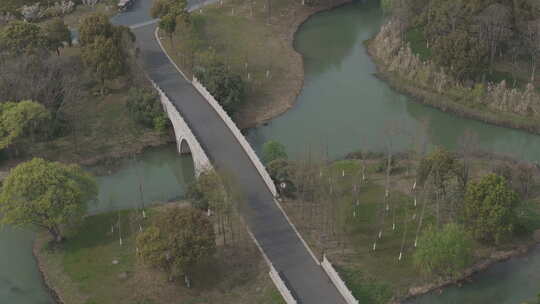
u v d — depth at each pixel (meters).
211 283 130.50
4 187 138.38
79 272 136.25
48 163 143.25
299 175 152.88
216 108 179.25
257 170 157.62
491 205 133.25
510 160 169.12
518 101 188.25
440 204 145.88
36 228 146.25
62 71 190.50
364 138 181.88
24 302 132.38
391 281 130.62
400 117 191.38
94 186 146.62
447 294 129.88
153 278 132.50
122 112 189.62
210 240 126.56
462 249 127.12
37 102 173.75
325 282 128.25
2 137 168.00
